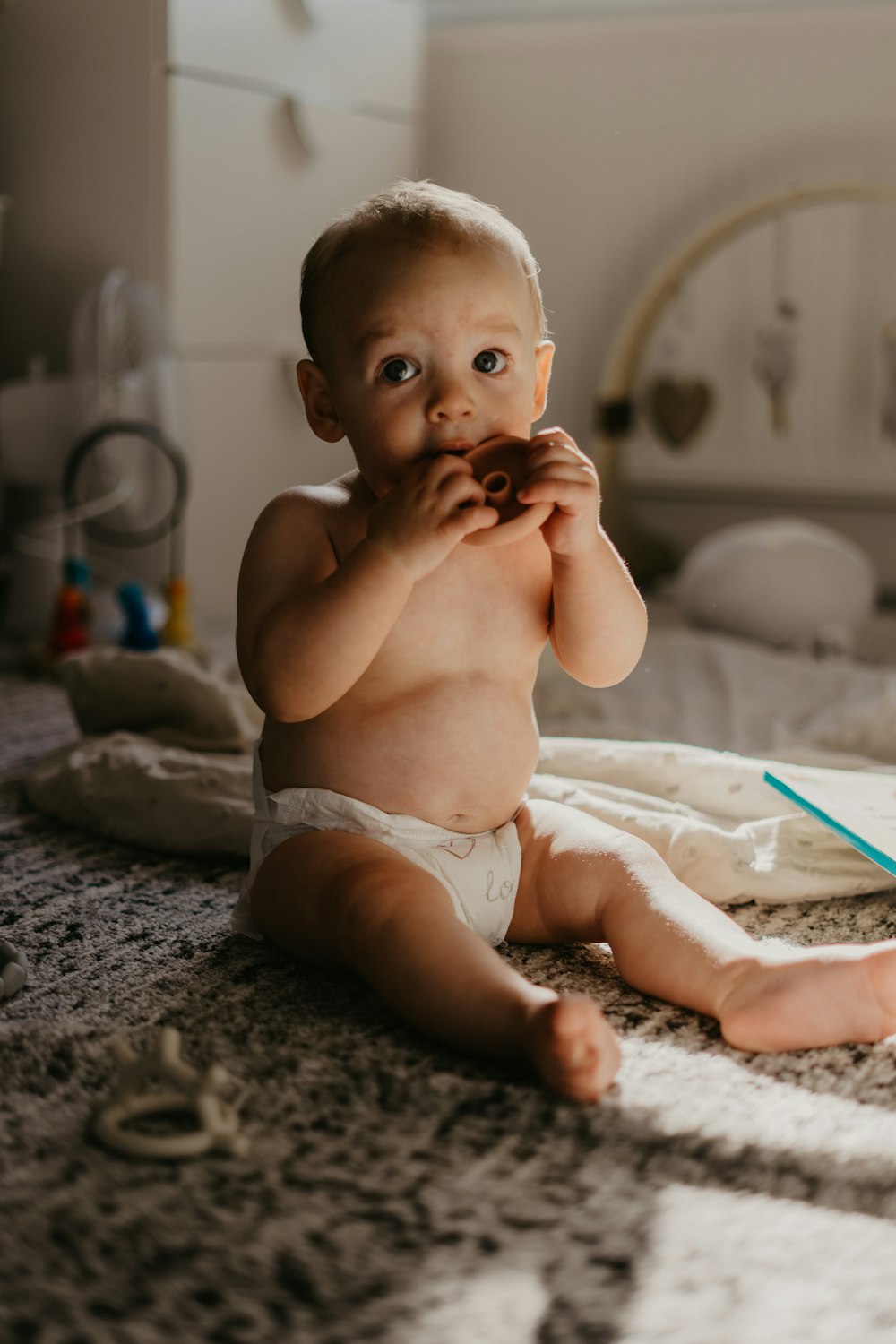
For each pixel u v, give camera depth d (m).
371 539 0.81
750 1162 0.66
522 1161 0.65
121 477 2.01
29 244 2.26
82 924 0.97
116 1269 0.57
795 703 1.69
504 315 0.84
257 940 0.94
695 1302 0.55
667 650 1.93
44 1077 0.73
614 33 2.58
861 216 2.38
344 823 0.86
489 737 0.88
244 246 2.28
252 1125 0.68
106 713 1.36
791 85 2.49
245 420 2.32
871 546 2.53
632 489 2.68
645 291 2.43
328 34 2.39
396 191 0.90
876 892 1.07
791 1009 0.77
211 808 1.13
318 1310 0.54
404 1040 0.78
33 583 2.28
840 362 2.44
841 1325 0.54
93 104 2.17
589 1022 0.69
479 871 0.88
